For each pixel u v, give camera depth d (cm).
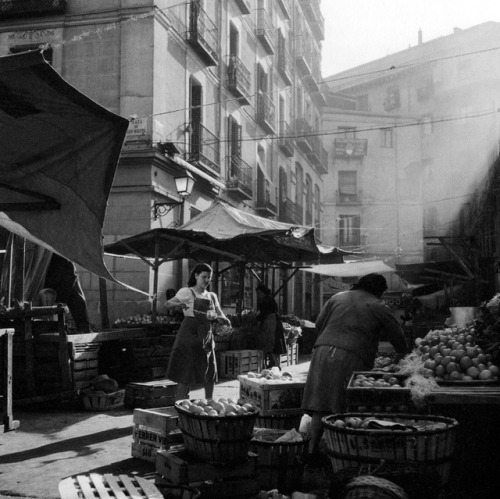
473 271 2373
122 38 1552
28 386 785
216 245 1352
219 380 1105
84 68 1567
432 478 278
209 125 1944
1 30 1605
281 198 2873
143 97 1529
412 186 4697
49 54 1586
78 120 455
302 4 3438
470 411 346
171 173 1617
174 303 654
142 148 1502
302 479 434
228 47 2134
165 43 1608
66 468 487
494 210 2186
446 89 4812
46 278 977
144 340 1002
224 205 1280
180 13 1722
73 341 804
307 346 1986
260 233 1154
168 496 359
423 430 294
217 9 2055
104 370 941
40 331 805
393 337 484
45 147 487
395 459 292
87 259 545
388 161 4731
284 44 2912
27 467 491
